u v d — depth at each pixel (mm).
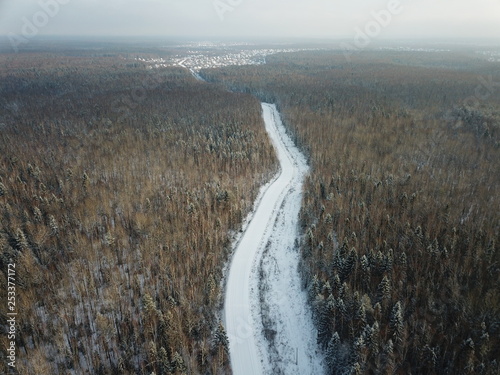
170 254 52406
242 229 65312
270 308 47625
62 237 55219
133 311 44438
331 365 37781
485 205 64188
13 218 57875
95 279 48844
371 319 40125
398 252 51344
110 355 38938
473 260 48562
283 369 39625
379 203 65875
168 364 36094
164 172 80875
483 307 39781
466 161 85375
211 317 45344
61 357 38062
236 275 53625
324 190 72750
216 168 85000
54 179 75188
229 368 39312
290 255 58156
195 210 63031
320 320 41531
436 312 41375
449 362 34875
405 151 90750
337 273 47594
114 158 86812
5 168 79188
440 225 56344
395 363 35719
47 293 45500
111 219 62156
